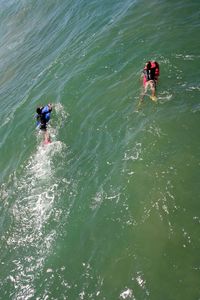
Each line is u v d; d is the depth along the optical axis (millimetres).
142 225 10352
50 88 18812
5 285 10531
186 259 9195
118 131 13789
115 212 11031
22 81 22219
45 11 29875
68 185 12703
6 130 17734
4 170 15188
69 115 15797
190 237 9602
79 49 20672
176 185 10977
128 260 9711
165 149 12180
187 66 15367
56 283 10016
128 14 20953
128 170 12008
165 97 14133
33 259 10922
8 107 20016
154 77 14492
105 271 9719
